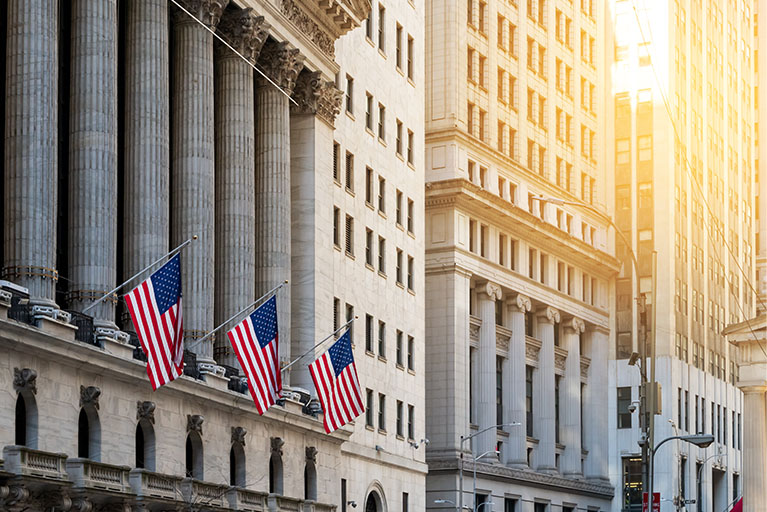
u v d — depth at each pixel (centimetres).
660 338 13800
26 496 4572
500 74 11975
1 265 5291
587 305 13325
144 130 5922
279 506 6744
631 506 13575
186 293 6266
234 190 6806
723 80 16838
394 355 9181
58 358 4894
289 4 7338
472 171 11269
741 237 17088
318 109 7788
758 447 10312
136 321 4747
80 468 4912
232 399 6353
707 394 15025
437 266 10869
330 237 7938
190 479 5731
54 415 4878
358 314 8544
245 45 6850
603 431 13512
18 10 5131
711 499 14950
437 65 11112
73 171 5475
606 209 14000
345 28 8050
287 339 7200
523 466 11781
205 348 6288
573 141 13300
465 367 10900
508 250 11856
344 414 6297
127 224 5888
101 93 5516
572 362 12988
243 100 6869
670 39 14412
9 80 5122
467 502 10694
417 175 9881
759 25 18225
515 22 12288
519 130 12156
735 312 16588
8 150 5088
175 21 6469
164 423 5741
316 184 7725
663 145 14050
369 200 8925
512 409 11762
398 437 9175
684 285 14475
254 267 6962
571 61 13400
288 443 7106
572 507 12706
